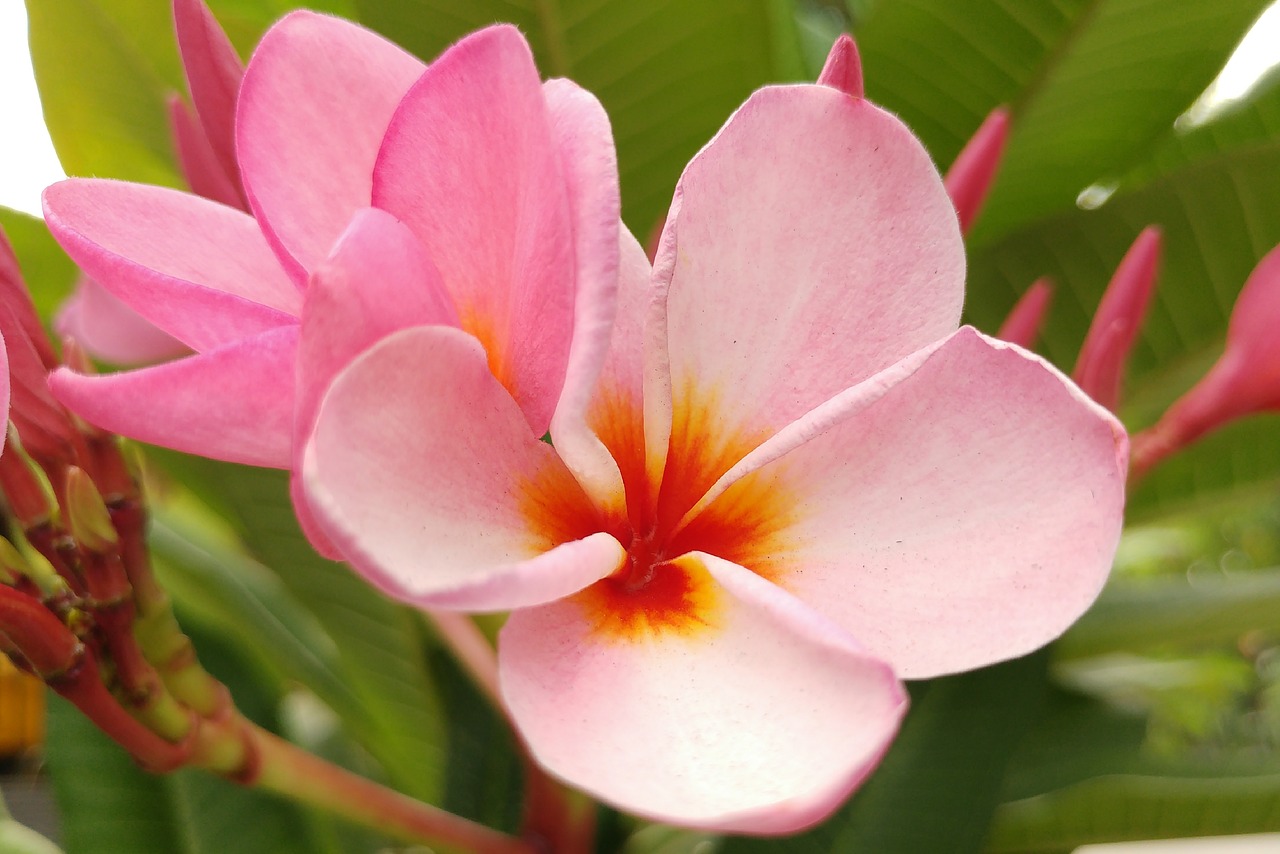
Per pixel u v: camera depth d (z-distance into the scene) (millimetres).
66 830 382
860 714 290
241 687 396
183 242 317
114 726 323
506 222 306
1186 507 444
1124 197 407
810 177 317
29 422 321
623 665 300
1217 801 390
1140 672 507
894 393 313
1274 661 1309
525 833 363
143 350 381
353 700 423
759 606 300
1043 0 401
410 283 297
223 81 349
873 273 319
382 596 414
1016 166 429
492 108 303
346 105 320
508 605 289
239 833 386
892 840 365
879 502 312
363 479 290
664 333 310
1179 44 405
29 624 315
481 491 301
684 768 291
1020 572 304
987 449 310
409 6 393
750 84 399
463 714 404
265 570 473
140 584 327
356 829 416
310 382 290
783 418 319
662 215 405
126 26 421
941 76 414
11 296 323
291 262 311
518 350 304
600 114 299
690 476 319
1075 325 412
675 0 389
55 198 310
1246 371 384
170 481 506
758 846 369
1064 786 396
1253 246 405
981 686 372
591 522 310
